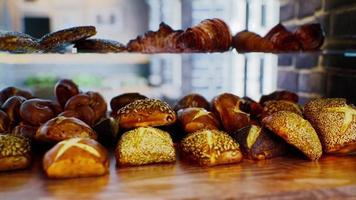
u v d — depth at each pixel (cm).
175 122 66
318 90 98
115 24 215
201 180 51
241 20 122
